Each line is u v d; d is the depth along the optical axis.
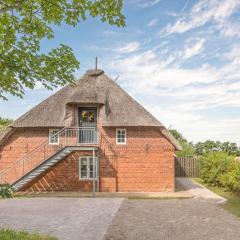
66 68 12.95
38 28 11.61
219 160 31.08
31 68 12.26
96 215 17.66
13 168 28.05
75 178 27.66
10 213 18.23
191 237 13.19
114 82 31.14
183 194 25.86
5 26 10.77
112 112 28.67
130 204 21.44
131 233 13.82
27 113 28.81
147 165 27.84
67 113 28.50
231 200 23.17
